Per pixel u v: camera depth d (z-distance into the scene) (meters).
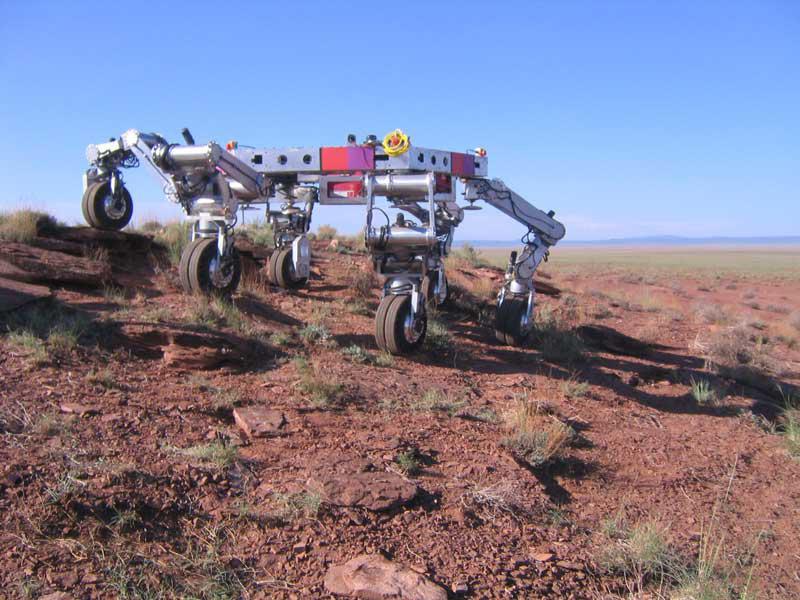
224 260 8.63
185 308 8.20
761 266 88.12
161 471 4.52
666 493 5.86
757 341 15.14
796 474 6.68
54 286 8.30
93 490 4.14
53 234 9.99
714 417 8.42
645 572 4.41
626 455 6.57
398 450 5.53
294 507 4.39
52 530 3.77
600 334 12.10
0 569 3.43
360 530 4.29
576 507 5.32
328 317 9.82
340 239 18.45
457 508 4.76
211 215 8.50
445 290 11.34
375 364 8.13
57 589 3.37
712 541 5.00
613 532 4.89
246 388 6.60
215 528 4.08
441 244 9.77
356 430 5.92
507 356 9.92
